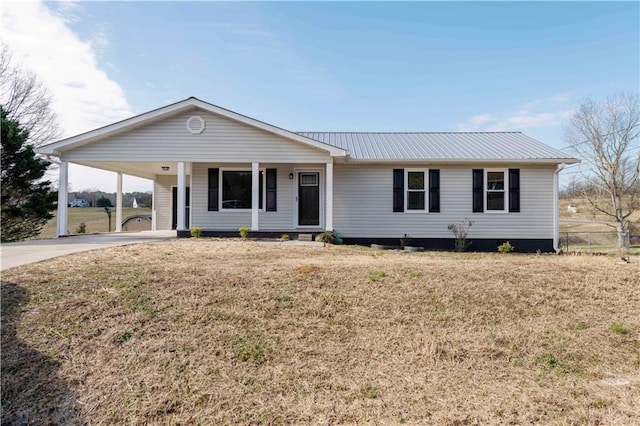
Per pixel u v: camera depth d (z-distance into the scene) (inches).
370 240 517.3
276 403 120.0
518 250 510.0
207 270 239.6
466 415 113.0
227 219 522.6
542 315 189.0
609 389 128.6
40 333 154.3
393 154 514.0
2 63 829.8
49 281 206.8
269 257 304.8
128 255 296.2
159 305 183.5
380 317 182.4
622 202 868.6
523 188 512.1
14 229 722.2
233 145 474.0
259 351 150.4
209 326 167.0
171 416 114.0
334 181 520.7
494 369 141.7
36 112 868.0
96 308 176.4
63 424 110.5
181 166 470.6
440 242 514.9
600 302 204.8
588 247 652.7
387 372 138.6
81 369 135.3
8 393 122.1
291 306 189.3
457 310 191.6
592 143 882.1
